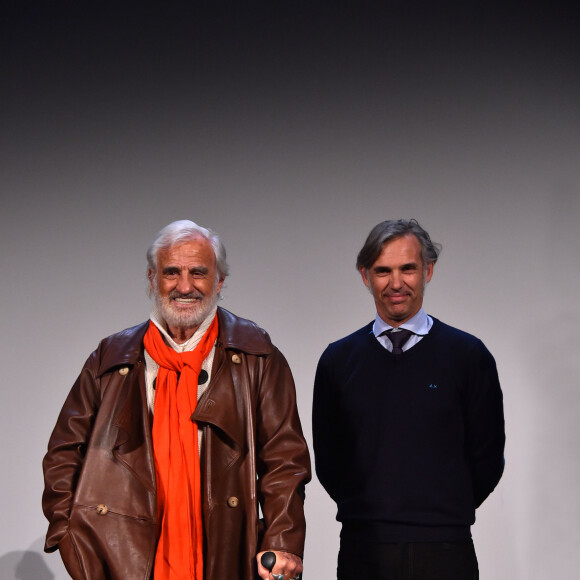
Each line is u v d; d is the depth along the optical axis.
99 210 4.09
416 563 2.75
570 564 3.80
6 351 4.07
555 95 3.91
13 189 4.10
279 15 4.05
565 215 3.87
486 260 3.90
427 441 2.83
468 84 3.95
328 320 3.96
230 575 2.48
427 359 2.92
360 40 4.01
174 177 4.06
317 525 3.93
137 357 2.66
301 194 4.00
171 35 4.09
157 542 2.50
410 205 3.94
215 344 2.69
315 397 3.09
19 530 4.00
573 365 3.82
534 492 3.83
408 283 2.89
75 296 4.07
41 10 4.12
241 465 2.57
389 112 3.98
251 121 4.04
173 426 2.55
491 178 3.91
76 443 2.63
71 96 4.12
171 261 2.60
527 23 3.94
